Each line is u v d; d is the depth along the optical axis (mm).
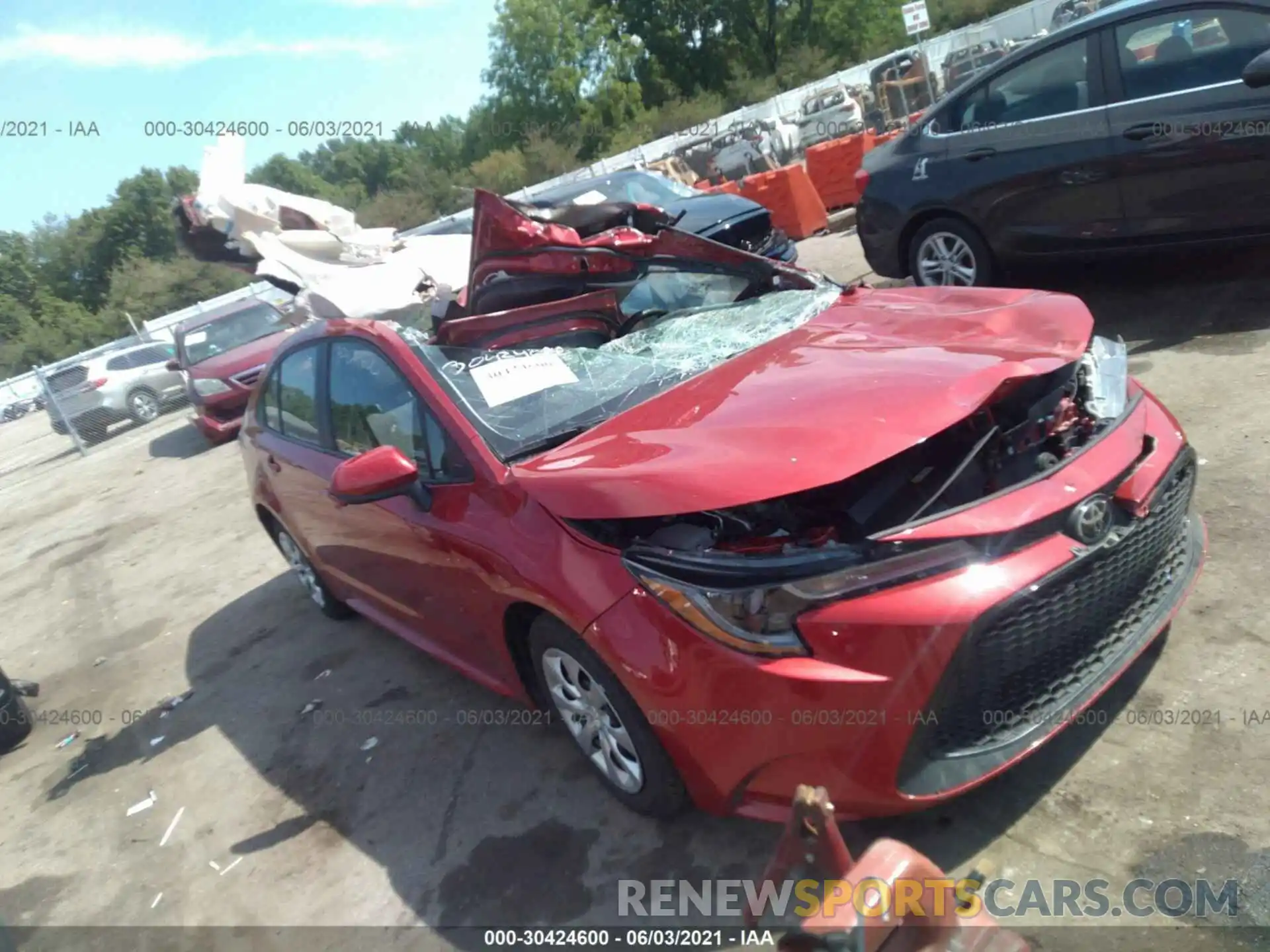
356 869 3318
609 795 3258
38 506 12570
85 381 16641
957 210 6391
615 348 3828
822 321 3752
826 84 25266
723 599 2484
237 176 5625
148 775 4449
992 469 2932
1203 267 6312
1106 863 2492
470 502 3238
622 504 2619
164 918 3385
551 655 3064
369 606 4594
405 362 3623
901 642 2324
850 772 2389
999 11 37844
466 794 3521
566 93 45594
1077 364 3152
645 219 4523
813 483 2457
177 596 7008
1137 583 2764
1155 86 5379
